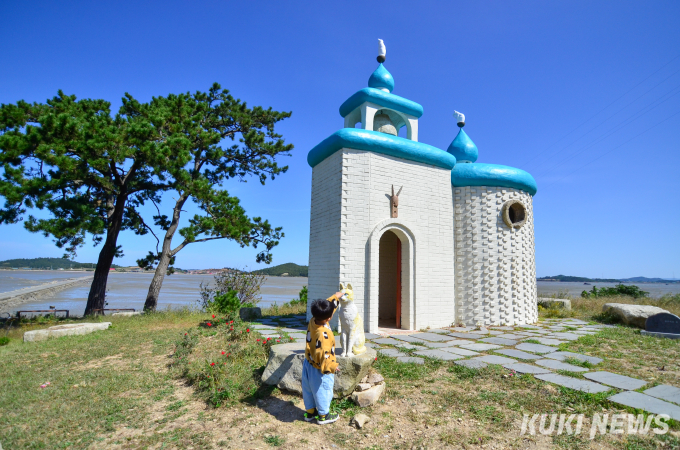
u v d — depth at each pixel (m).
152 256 16.89
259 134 19.03
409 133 11.64
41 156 11.96
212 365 5.69
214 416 4.77
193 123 15.49
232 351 6.89
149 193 18.22
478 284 11.22
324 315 4.60
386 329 10.18
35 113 14.00
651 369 6.35
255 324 10.86
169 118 14.95
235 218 16.36
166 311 14.70
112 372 6.51
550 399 5.00
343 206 9.63
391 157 10.41
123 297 41.19
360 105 11.30
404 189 10.48
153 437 4.21
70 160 12.12
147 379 6.14
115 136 12.66
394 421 4.54
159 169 13.93
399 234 10.44
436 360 6.70
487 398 5.07
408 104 11.34
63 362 7.27
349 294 5.28
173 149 14.34
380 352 7.30
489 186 11.84
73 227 12.79
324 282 10.25
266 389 5.48
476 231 11.52
